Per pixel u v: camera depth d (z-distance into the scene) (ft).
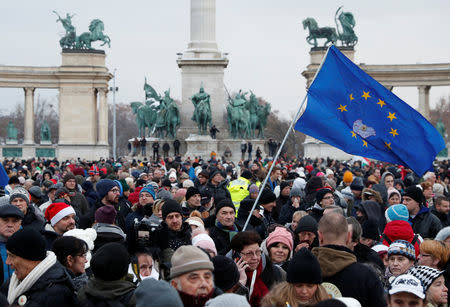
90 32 404.77
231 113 304.30
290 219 63.05
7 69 393.50
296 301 29.81
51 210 47.16
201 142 283.59
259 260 35.96
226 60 301.84
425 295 30.14
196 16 302.66
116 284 30.14
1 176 69.77
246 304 23.27
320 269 29.99
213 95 305.32
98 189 56.75
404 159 49.85
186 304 28.17
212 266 28.63
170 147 304.30
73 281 35.24
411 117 49.16
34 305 30.89
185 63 301.84
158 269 39.42
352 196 71.61
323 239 34.12
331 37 401.70
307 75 403.34
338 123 49.88
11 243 32.09
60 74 397.39
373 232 44.65
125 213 68.85
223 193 76.18
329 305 21.29
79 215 66.39
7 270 41.04
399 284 29.96
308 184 64.34
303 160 233.76
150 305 23.41
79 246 35.63
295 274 29.63
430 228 57.52
